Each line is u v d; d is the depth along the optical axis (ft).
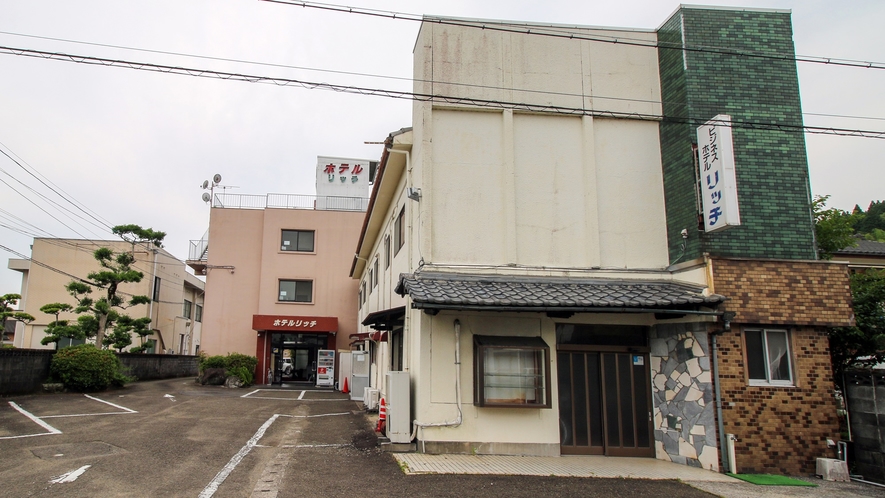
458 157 35.47
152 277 110.73
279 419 45.73
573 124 37.09
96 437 33.37
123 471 25.57
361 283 95.61
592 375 34.47
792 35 35.81
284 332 100.42
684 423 32.01
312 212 104.68
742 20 35.58
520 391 32.14
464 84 36.09
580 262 35.50
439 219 34.58
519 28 37.27
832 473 29.22
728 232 32.91
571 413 33.83
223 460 28.86
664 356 33.99
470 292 30.58
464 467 28.30
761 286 31.65
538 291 31.78
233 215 104.06
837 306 31.94
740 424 30.30
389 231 53.93
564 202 36.09
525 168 36.17
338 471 26.99
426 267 33.42
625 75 37.76
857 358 36.27
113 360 64.03
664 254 36.17
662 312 30.73
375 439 35.86
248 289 102.12
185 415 45.65
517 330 33.47
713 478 28.43
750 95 34.71
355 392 66.95
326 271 103.09
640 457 33.68
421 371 32.01
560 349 34.22
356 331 101.45
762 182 33.58
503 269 34.30
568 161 36.60
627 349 34.91
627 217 36.42
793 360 31.65
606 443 33.65
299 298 102.42
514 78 36.68
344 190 110.93
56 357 58.85
